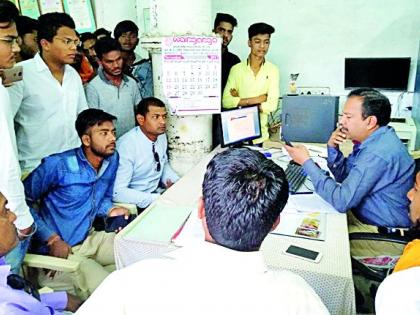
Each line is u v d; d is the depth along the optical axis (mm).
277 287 682
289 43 3900
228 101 2934
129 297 686
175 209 1601
